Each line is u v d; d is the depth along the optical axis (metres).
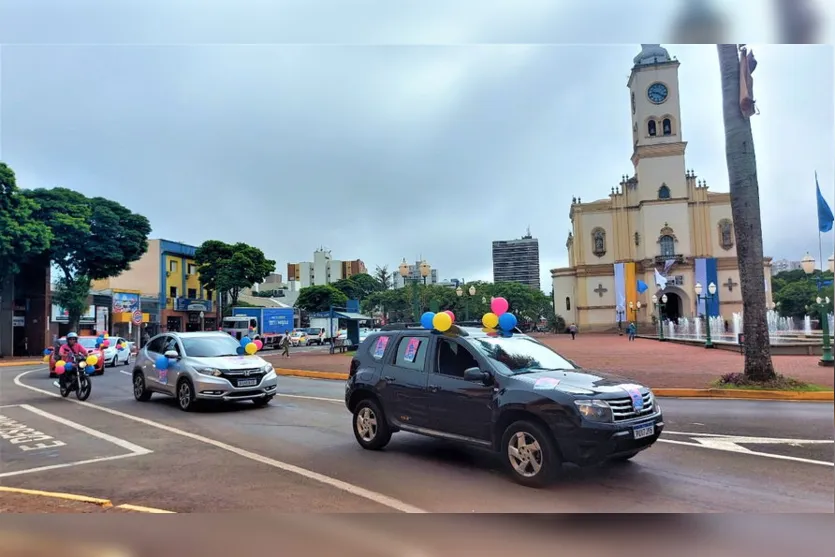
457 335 7.05
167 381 12.00
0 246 29.59
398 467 6.71
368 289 96.31
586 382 6.00
